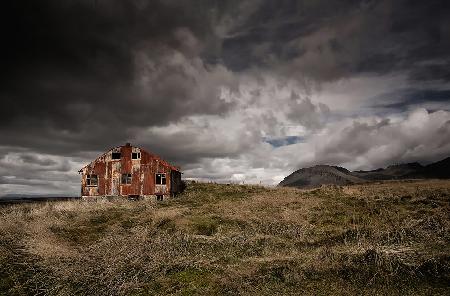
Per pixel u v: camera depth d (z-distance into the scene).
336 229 18.33
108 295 11.44
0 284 12.39
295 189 37.56
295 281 11.28
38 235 16.66
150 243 15.96
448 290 9.77
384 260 11.82
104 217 23.55
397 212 21.02
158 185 39.47
